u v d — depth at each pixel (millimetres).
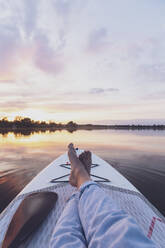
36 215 848
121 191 1433
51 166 2377
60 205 1070
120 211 606
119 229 499
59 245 516
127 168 3635
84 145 7941
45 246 718
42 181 1708
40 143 9203
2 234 833
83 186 850
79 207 744
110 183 1696
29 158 4766
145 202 1233
